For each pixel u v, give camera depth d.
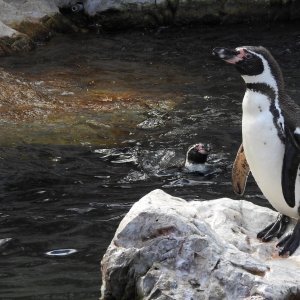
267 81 9.38
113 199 14.20
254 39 26.62
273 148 9.33
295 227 9.54
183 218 9.15
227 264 8.78
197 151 15.84
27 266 11.17
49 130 17.98
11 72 22.27
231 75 22.59
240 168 10.20
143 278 8.90
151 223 9.13
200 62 23.97
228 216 10.13
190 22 28.39
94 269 11.02
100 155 16.64
